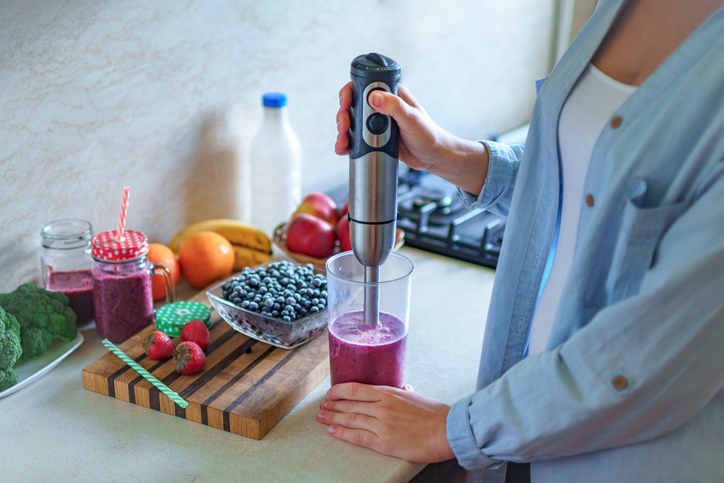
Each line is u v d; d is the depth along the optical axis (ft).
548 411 1.95
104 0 3.33
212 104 4.18
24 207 3.27
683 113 1.83
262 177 4.43
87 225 3.40
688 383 1.79
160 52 3.72
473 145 2.98
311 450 2.52
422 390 2.95
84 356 3.16
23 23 3.01
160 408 2.73
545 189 2.44
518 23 7.08
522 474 3.08
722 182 1.69
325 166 5.37
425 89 6.09
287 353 3.07
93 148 3.52
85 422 2.65
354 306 2.69
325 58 4.98
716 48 1.77
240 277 3.32
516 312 2.61
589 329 1.87
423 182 5.65
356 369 2.67
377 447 2.49
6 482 2.29
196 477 2.34
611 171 1.97
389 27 5.46
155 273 3.61
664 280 1.72
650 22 2.10
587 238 2.02
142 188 3.89
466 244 4.52
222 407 2.62
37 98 3.17
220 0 3.99
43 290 3.08
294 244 4.12
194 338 3.01
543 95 2.35
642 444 1.99
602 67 2.23
